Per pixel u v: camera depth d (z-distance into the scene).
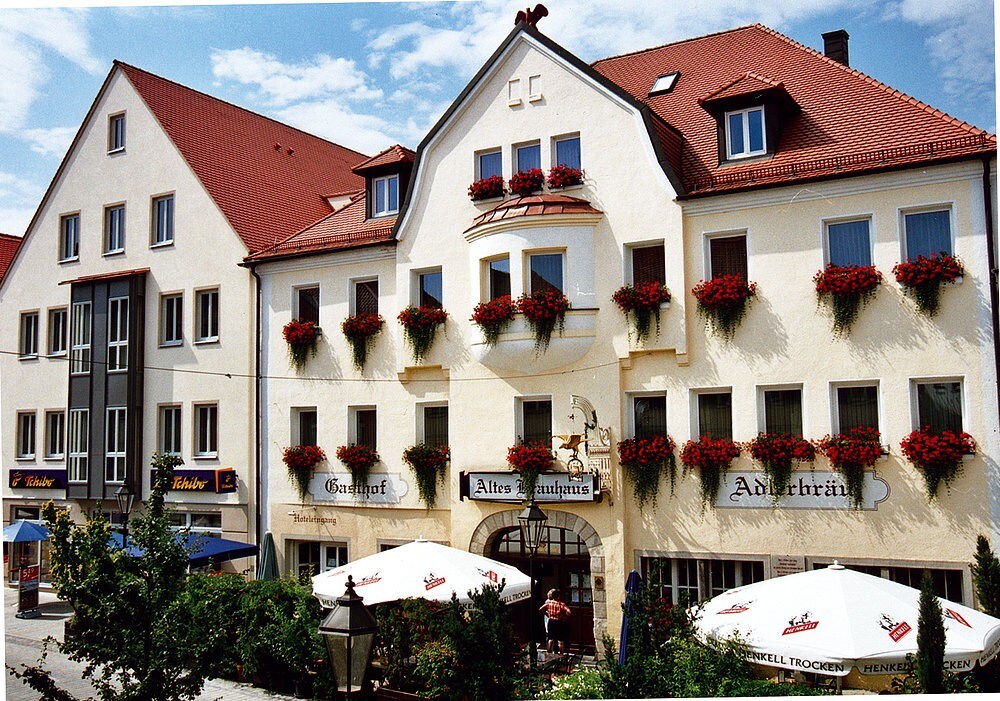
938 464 15.52
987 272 15.65
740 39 22.03
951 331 15.84
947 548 15.50
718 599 12.81
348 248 22.20
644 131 18.62
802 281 17.12
